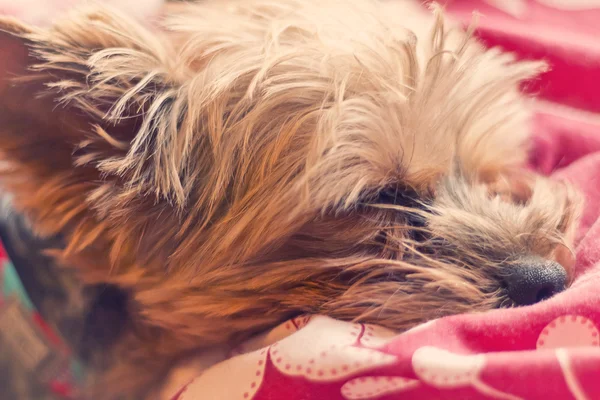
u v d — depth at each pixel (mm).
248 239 278
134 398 301
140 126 281
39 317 313
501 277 276
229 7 324
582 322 242
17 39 263
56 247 298
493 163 318
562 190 316
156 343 297
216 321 281
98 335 307
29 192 287
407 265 276
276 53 285
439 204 295
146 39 294
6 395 327
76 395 319
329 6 314
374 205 286
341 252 281
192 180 282
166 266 283
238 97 284
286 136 279
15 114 269
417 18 333
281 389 242
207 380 258
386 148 285
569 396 222
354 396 236
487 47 369
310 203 276
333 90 282
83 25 281
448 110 299
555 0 444
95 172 279
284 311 276
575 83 386
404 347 237
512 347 241
